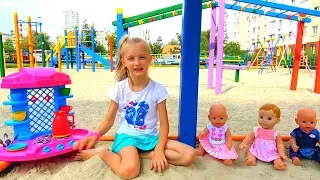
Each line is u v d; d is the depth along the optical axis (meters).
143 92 1.98
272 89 6.48
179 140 2.14
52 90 2.19
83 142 1.91
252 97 5.12
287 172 1.81
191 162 1.81
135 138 1.90
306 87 7.03
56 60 16.83
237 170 1.82
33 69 2.06
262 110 2.00
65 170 1.75
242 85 7.38
